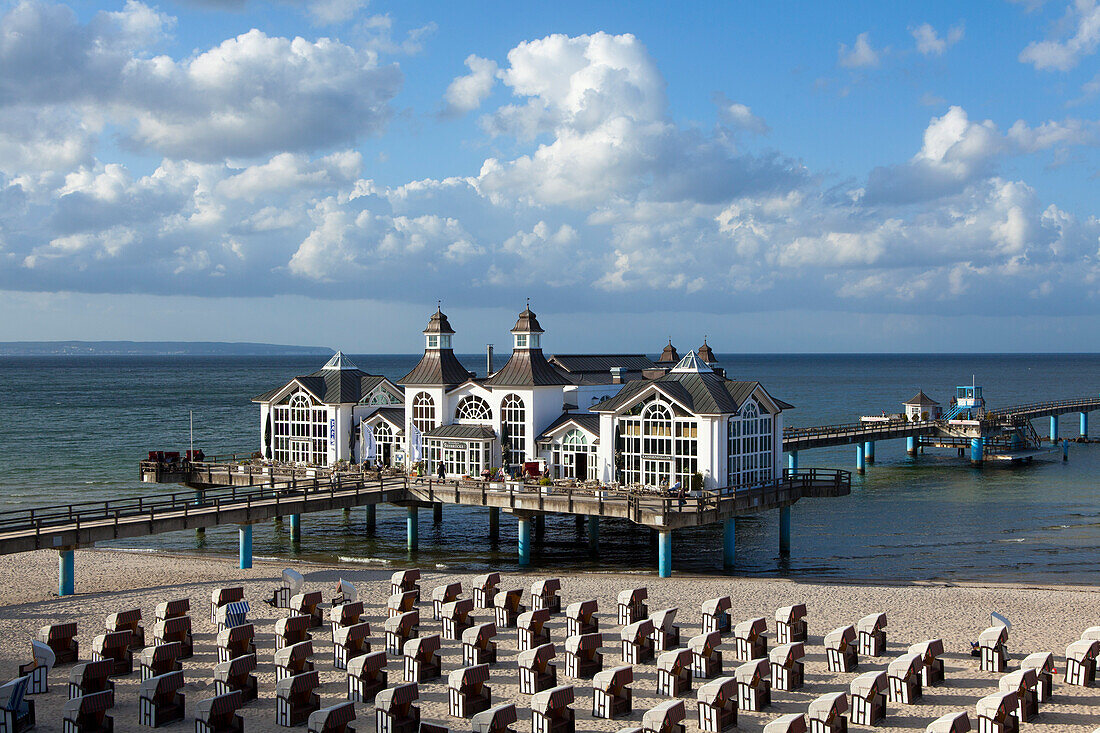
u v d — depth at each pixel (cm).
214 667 3189
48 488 8475
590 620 3709
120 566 5341
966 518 7256
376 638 3747
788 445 8744
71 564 4684
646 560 5900
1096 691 3167
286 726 2866
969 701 3077
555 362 7531
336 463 7100
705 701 2805
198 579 4978
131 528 4841
